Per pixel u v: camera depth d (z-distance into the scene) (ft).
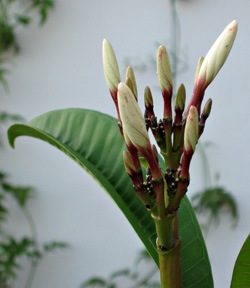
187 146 2.11
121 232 8.87
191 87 8.22
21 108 8.97
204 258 2.87
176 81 8.20
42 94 8.91
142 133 2.11
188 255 2.88
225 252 8.30
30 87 8.94
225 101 8.29
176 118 2.23
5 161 9.15
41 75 8.91
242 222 8.24
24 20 8.77
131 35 8.52
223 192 8.21
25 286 9.00
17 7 8.83
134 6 8.54
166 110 2.25
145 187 2.19
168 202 2.19
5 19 8.78
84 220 8.98
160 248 2.27
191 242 2.90
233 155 8.25
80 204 9.00
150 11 8.46
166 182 2.18
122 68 8.52
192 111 2.09
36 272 9.02
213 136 8.31
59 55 8.87
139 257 8.75
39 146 9.11
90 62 8.77
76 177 9.04
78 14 8.79
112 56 2.44
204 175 8.27
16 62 8.95
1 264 8.58
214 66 2.31
